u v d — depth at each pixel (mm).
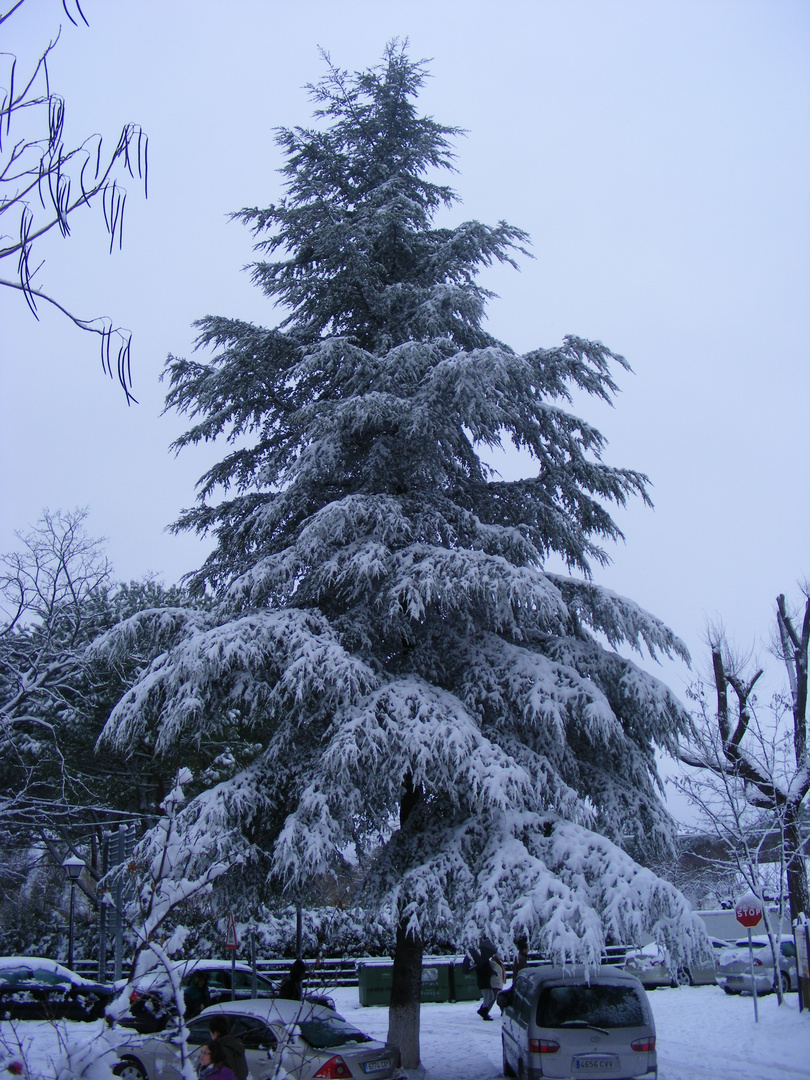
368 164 16984
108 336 4375
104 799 24016
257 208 15984
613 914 9984
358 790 11688
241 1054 7039
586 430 14453
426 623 14328
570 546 14992
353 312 16234
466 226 15180
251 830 12820
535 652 13594
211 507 15438
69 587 19344
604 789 13312
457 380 12977
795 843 19922
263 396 15117
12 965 19000
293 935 28562
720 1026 16969
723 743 20547
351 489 15289
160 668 12484
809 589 21219
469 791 12016
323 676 11781
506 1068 12352
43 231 4242
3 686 20047
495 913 10102
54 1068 6254
